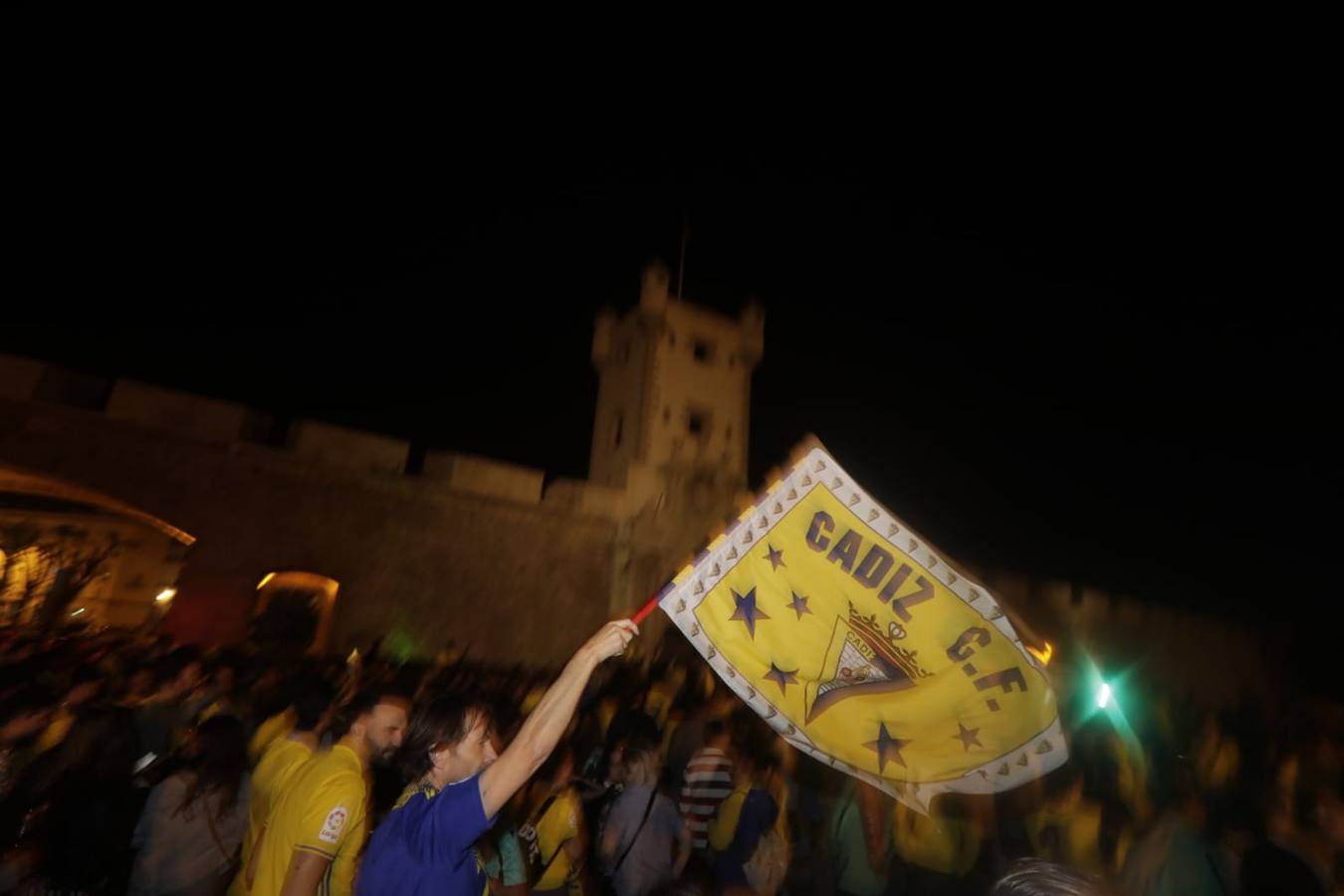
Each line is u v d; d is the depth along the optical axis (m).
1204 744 7.74
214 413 16.61
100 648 9.44
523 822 4.68
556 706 2.53
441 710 2.75
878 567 3.46
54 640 10.45
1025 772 3.07
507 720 5.15
